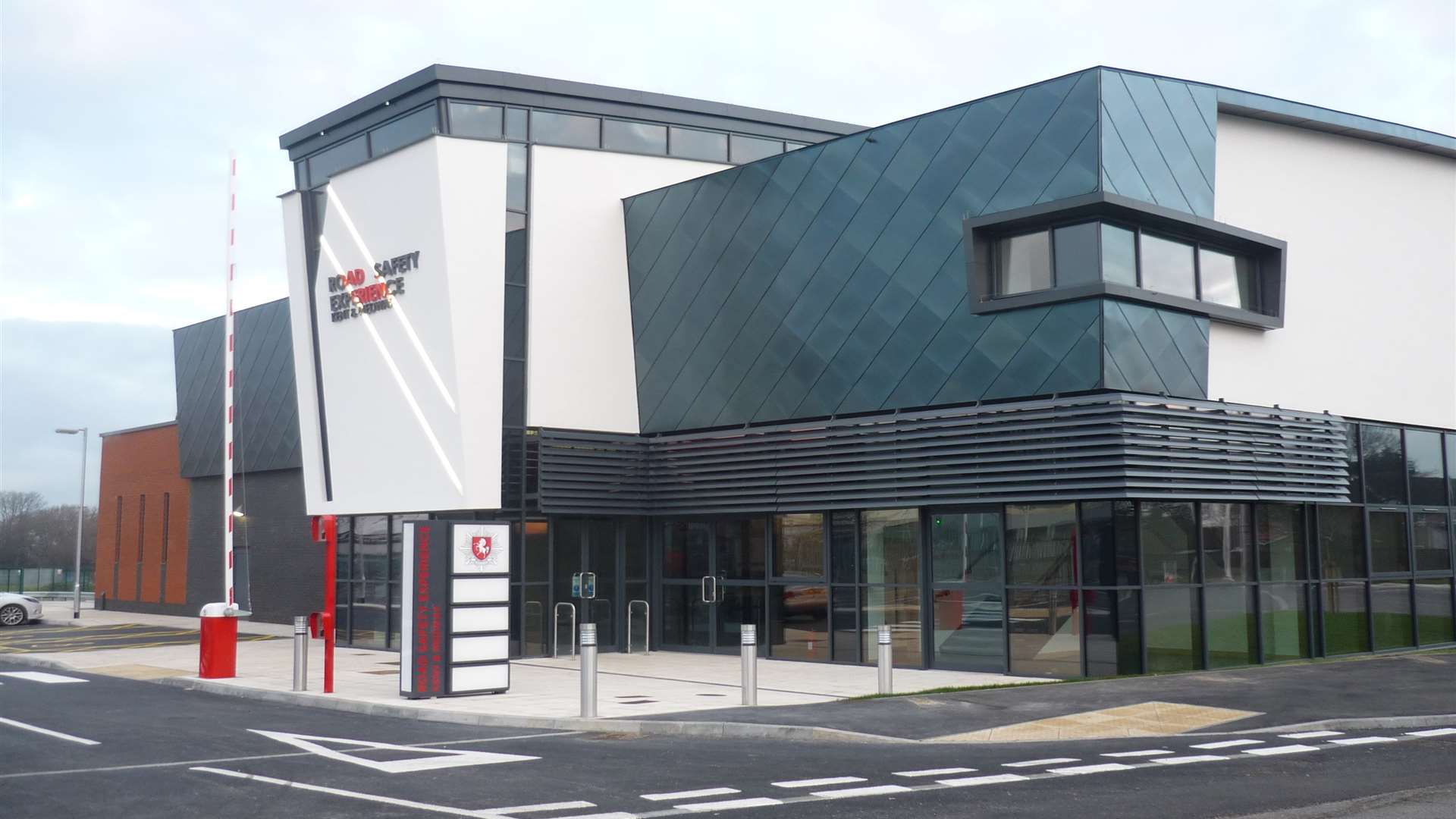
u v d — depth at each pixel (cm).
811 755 1263
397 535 2591
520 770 1169
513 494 2414
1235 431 2062
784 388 2367
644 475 2569
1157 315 2005
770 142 2891
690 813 960
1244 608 2097
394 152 2486
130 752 1294
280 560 3388
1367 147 2533
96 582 4375
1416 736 1391
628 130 2703
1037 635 1978
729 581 2459
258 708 1695
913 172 2203
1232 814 955
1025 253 2041
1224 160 2241
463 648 1745
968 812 958
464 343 2369
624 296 2661
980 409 2038
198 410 3803
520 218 2519
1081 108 1975
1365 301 2486
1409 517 2505
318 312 2717
